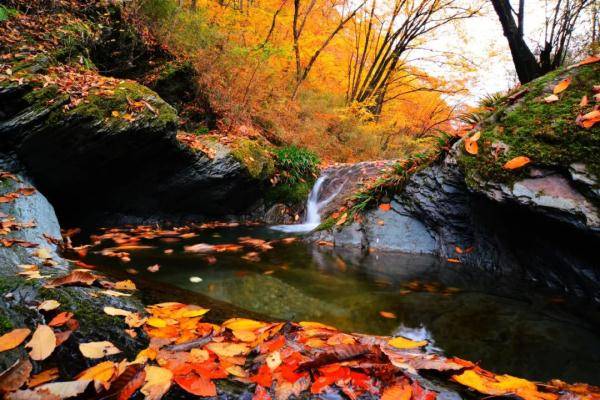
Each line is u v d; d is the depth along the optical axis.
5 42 4.25
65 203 3.97
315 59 10.98
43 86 3.51
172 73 6.09
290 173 6.34
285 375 1.16
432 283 2.96
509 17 5.69
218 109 6.98
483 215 3.49
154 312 1.67
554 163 2.70
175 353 1.27
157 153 4.12
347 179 6.25
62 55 4.61
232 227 5.06
